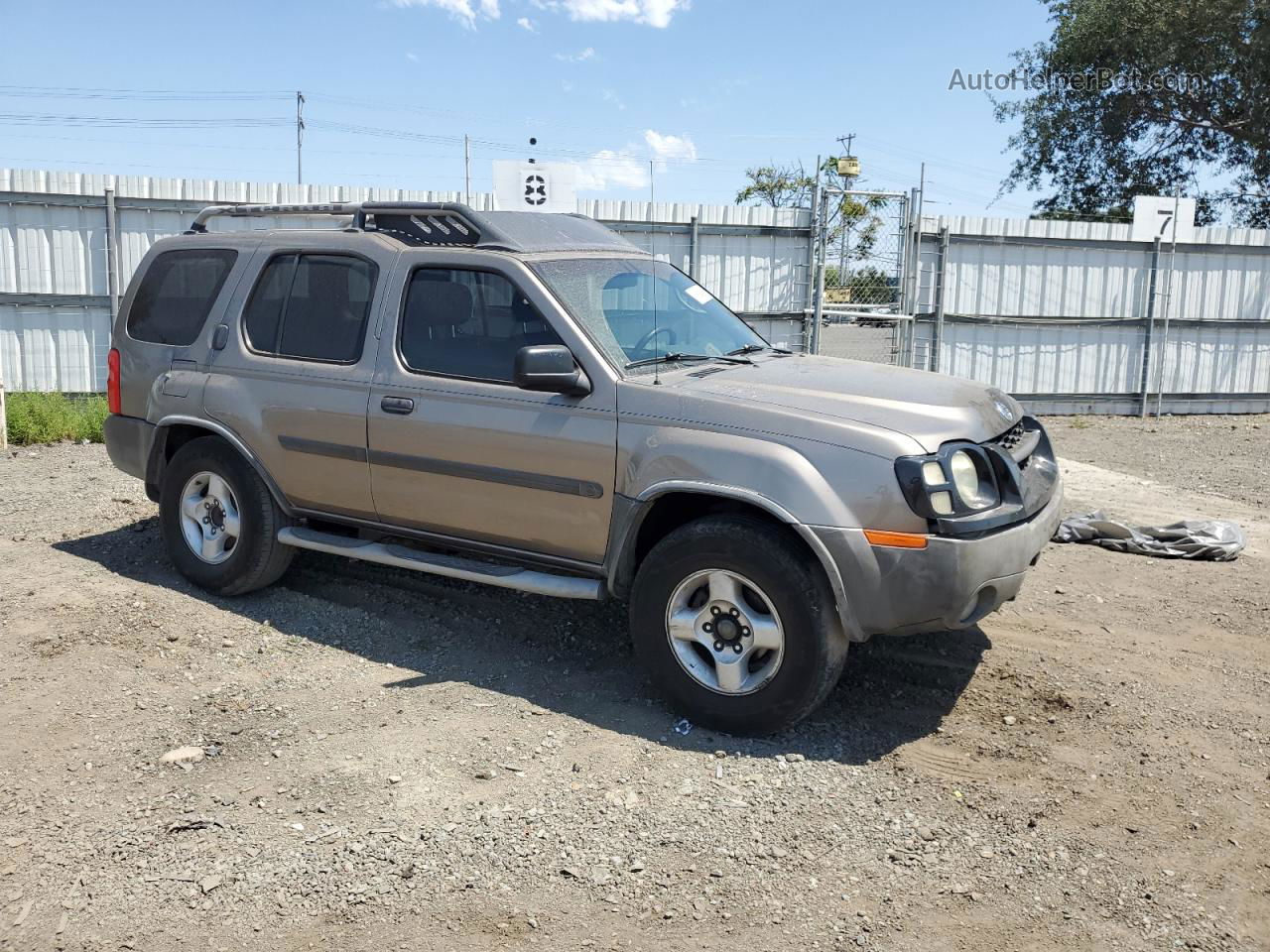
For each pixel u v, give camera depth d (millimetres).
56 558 6094
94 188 12398
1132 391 16078
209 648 4859
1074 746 4074
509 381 4539
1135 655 5039
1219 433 13922
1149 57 27641
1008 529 4012
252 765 3785
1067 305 15547
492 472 4531
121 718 4133
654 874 3166
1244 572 6480
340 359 5035
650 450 4145
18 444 10625
